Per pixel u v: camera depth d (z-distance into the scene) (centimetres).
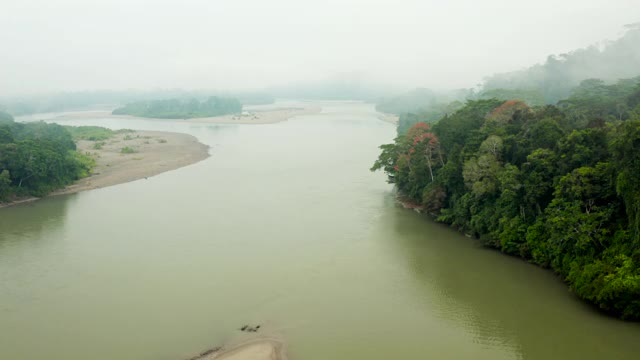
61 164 11744
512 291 6016
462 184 8288
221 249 7606
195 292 6194
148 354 4891
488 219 7431
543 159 6800
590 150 6406
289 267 6919
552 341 4988
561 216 6056
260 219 9094
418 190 9519
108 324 5456
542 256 6450
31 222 9069
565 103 11338
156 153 16438
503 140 7750
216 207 9906
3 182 10319
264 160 15288
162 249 7631
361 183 11900
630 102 10525
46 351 4947
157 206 10050
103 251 7569
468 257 7081
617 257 5272
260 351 4881
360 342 5062
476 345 4981
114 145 18062
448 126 9406
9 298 6059
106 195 11031
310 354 4850
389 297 6009
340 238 8031
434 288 6206
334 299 5988
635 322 5078
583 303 5588
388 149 10912
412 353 4859
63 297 6081
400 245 7656
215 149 17775
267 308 5784
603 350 4778
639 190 5216
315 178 12538
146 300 6000
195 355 4856
